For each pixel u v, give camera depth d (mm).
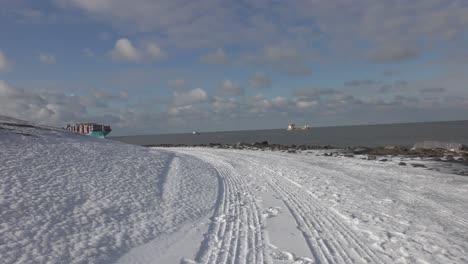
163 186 14812
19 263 6480
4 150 15133
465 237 9266
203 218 10789
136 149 25422
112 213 10117
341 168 24031
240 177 19672
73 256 7090
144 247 8023
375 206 12531
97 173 14500
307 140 79750
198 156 34031
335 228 9719
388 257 7594
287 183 17500
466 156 32406
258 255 7520
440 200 13883
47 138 20047
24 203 9492
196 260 7262
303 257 7434
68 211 9609
